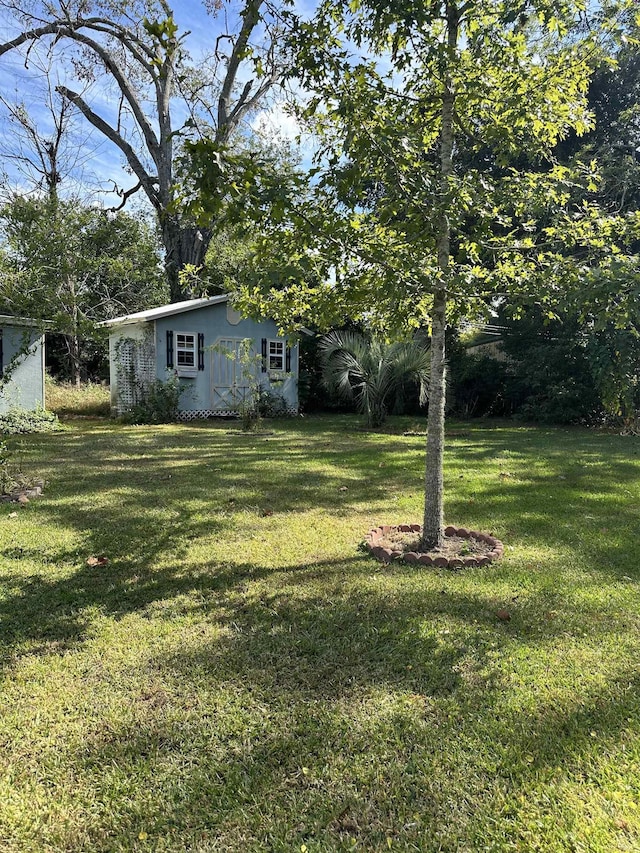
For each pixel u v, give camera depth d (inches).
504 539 162.9
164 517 183.9
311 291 146.1
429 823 61.9
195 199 90.1
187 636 103.8
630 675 90.8
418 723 78.4
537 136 139.8
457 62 125.1
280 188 97.7
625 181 453.7
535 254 142.3
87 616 112.2
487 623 108.9
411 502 208.1
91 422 525.3
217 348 495.8
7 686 87.6
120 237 749.9
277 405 617.0
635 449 355.6
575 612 114.0
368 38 130.6
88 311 699.4
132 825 62.1
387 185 127.6
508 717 79.9
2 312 571.5
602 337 481.7
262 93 706.8
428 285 123.4
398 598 120.3
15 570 136.3
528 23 134.5
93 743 74.7
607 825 61.2
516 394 609.6
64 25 657.6
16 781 68.3
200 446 358.9
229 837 60.4
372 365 475.2
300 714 80.4
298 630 106.0
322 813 63.3
